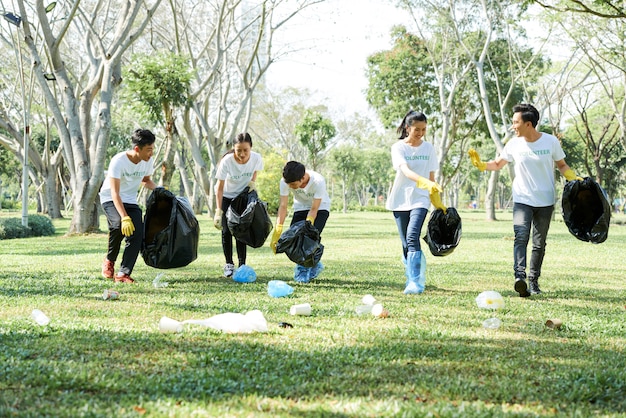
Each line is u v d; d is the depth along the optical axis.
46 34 18.67
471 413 2.72
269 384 3.12
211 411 2.68
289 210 45.25
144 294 6.33
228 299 6.01
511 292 7.05
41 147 48.09
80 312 5.12
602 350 4.08
